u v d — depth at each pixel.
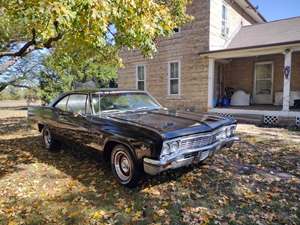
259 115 10.55
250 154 5.79
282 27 12.97
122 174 4.15
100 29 3.90
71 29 4.14
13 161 5.55
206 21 12.22
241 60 14.10
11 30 7.95
